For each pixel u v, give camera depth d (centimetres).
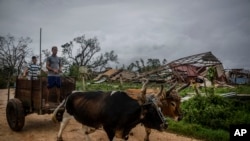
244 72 3862
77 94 823
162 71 1390
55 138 956
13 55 6475
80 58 8762
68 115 858
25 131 1051
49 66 1044
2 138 945
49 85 1032
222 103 1281
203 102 1264
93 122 762
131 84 1933
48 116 1369
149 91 895
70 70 3731
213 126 1119
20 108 1017
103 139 958
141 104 702
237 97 1555
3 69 4503
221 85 3042
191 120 1184
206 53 1461
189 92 2139
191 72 1508
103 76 5647
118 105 709
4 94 2584
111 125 712
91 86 2978
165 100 818
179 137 1016
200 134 1012
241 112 1205
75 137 976
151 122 712
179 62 1450
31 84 1026
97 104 741
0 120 1263
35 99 1010
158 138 994
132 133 1012
